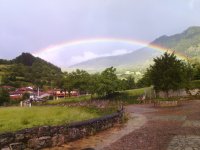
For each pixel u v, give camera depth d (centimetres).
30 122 1873
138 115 3084
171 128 1927
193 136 1575
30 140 1188
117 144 1403
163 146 1334
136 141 1477
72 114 2461
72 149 1283
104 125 1950
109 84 7675
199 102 4622
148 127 2034
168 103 4362
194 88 6469
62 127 1405
